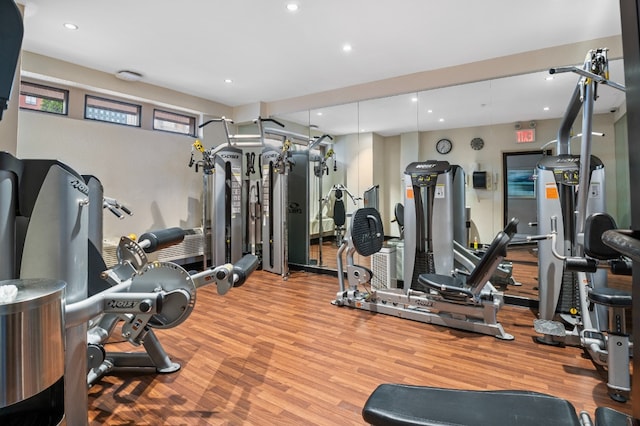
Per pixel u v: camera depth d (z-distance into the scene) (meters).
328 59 3.88
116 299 1.52
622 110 3.30
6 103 1.03
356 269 3.60
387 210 4.74
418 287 3.75
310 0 2.73
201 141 5.55
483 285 2.85
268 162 5.31
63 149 4.07
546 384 2.11
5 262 1.23
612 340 1.99
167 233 2.15
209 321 3.21
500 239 2.61
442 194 3.66
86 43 3.51
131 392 2.04
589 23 3.04
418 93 4.38
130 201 4.73
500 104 4.00
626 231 0.61
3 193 1.23
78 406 1.45
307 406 1.90
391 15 2.93
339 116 5.05
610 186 3.38
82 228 1.48
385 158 4.74
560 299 3.13
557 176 3.01
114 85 4.42
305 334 2.90
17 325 0.86
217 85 4.82
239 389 2.07
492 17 2.95
